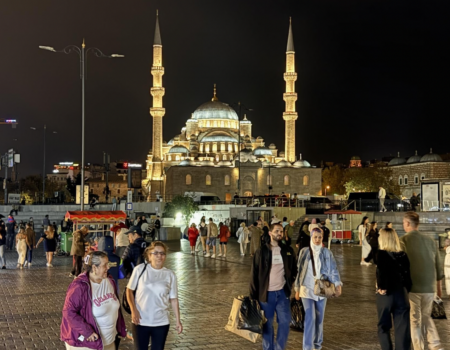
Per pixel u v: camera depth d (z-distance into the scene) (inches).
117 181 7175.2
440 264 428.1
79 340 287.9
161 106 4744.1
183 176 4320.9
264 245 402.0
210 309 613.0
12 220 1608.0
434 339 403.2
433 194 1857.8
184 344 457.4
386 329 390.6
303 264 425.4
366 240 1062.4
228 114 5364.2
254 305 394.9
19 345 450.6
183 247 1660.9
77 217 1143.0
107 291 305.7
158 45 4719.5
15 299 685.3
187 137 5354.3
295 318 433.7
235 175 4409.5
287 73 4783.5
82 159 1491.1
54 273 975.0
